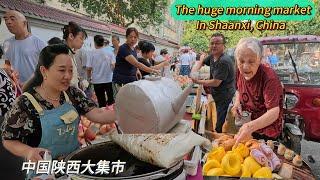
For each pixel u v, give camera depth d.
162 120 1.04
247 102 1.25
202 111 1.30
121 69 2.36
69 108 1.24
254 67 1.23
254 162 1.06
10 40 2.28
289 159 1.15
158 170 0.81
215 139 1.22
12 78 1.77
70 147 1.24
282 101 1.25
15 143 1.12
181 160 0.90
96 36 2.70
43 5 4.46
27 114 1.15
